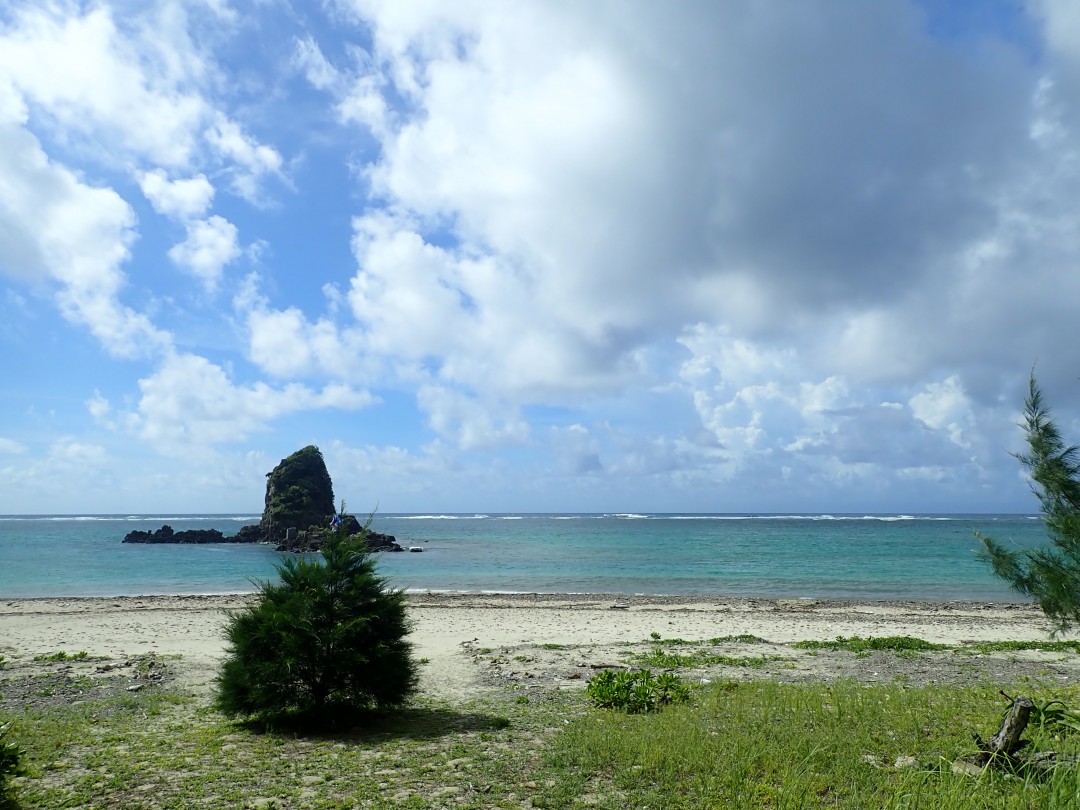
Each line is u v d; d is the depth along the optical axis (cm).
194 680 1443
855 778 715
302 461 9506
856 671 1523
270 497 9400
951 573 4684
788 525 15312
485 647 1898
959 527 13362
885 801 648
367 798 713
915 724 927
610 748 851
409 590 3734
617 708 1141
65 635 2123
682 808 666
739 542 8544
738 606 2967
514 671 1533
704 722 990
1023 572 995
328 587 1073
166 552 7400
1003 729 747
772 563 5528
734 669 1549
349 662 1033
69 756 880
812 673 1501
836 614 2672
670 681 1255
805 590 3781
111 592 3809
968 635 2169
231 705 1035
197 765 835
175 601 3189
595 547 7675
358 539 1134
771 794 689
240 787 754
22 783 767
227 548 8100
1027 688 1305
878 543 8175
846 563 5491
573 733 932
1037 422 1014
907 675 1477
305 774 801
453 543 8544
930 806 613
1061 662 1656
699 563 5544
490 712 1136
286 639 1033
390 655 1084
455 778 774
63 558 6494
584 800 695
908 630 2255
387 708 1114
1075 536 968
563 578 4412
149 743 942
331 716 1061
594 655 1750
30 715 1120
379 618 1085
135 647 1903
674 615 2623
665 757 802
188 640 2025
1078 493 974
